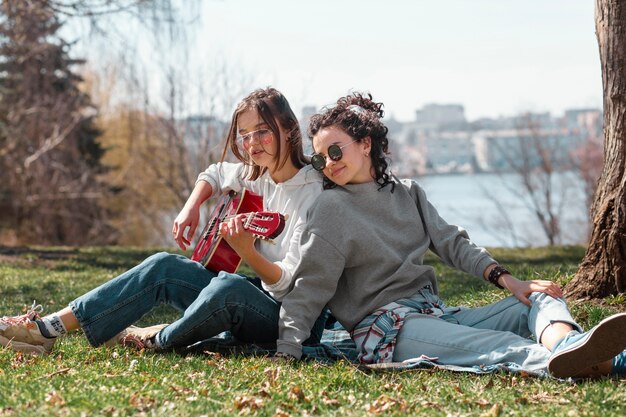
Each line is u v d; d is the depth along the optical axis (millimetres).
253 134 4277
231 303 4184
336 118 4172
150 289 4332
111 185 29594
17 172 24016
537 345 3846
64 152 26312
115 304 4285
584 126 34969
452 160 48438
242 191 4543
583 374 3729
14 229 26703
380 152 4246
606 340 3490
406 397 3529
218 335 4668
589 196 35125
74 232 27938
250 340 4367
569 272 7473
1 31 15445
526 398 3449
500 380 3750
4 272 9578
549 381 3701
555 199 38781
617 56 6055
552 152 34594
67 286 8242
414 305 4188
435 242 4312
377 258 4152
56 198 25562
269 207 4418
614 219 6051
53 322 4297
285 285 4160
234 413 3236
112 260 11883
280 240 4344
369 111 4246
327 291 4133
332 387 3652
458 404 3436
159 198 31047
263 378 3744
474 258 4176
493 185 35781
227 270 4480
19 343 4246
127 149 30734
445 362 3988
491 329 4148
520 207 35312
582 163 34844
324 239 4098
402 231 4266
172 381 3686
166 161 28172
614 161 6098
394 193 4305
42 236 27016
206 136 25562
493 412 3268
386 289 4160
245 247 4016
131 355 4281
